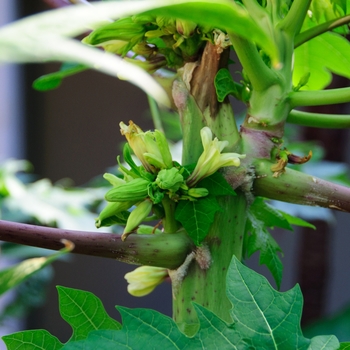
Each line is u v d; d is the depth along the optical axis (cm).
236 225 103
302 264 280
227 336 94
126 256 100
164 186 98
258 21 101
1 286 87
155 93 79
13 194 204
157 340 93
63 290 98
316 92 102
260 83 101
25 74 385
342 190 101
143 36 102
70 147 407
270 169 101
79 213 206
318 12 114
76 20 70
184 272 102
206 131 100
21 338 97
